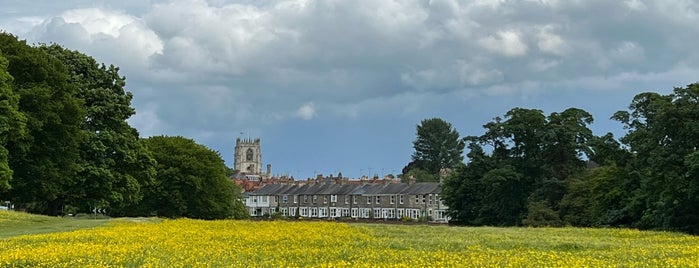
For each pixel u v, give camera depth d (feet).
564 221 264.11
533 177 299.79
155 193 290.35
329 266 72.49
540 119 301.84
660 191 203.72
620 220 234.17
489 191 299.79
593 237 132.87
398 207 474.08
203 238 110.42
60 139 186.50
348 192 509.35
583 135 299.58
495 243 108.78
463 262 78.23
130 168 229.45
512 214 296.30
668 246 107.04
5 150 156.66
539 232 150.10
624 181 235.61
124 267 74.13
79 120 191.93
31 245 95.71
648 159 206.18
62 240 104.12
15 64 177.99
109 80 225.97
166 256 82.33
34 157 182.91
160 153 295.07
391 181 505.66
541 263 77.71
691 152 195.72
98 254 83.05
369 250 91.86
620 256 88.33
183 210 296.92
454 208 318.86
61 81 188.65
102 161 211.20
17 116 157.79
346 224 171.01
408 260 79.97
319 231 134.00
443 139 613.52
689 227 196.75
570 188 272.31
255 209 561.84
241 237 114.11
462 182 315.37
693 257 86.12
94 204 209.26
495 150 312.29
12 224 157.89
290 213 540.93
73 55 219.00
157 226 140.46
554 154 303.27
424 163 611.88
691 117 200.34
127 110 225.15
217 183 311.06
